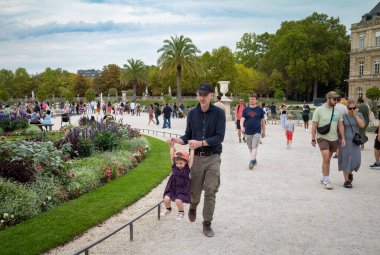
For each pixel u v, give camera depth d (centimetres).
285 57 7331
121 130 1557
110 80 10769
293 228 582
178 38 5491
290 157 1264
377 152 1051
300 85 7562
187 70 5559
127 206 723
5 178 737
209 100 542
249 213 659
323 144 828
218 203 722
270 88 8144
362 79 6631
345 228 578
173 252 500
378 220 612
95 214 655
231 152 1388
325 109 833
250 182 895
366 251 494
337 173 991
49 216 644
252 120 1073
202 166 551
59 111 4984
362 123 819
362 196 759
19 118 2367
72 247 528
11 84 11625
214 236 554
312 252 492
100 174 916
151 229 591
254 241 532
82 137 1216
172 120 3381
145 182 898
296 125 2744
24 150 805
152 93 10169
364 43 6625
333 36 7369
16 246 513
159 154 1338
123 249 514
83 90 11181
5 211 624
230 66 7450
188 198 557
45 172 827
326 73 7269
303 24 7575
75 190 800
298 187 841
